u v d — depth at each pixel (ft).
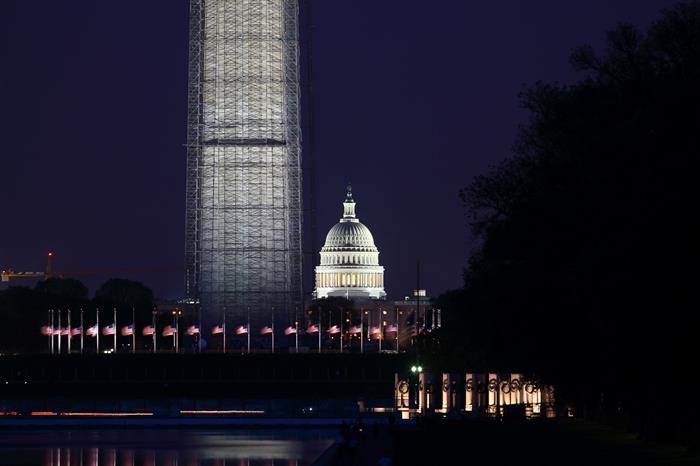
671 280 619.67
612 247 640.99
